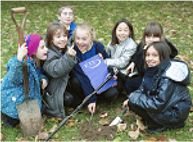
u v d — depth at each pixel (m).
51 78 2.23
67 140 2.06
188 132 2.08
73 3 5.40
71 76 2.33
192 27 3.95
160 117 2.02
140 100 2.02
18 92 2.12
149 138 2.04
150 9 4.84
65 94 2.31
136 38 3.63
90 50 2.34
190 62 2.95
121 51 2.41
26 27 4.25
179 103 2.02
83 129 2.15
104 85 2.30
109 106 2.39
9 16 4.78
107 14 4.71
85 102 2.18
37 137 2.09
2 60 3.21
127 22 2.40
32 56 2.14
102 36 3.73
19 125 2.21
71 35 2.53
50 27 2.21
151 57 2.00
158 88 2.00
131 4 5.16
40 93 2.22
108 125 2.18
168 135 2.05
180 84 2.03
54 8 5.15
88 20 4.45
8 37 3.89
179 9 4.73
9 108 2.12
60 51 2.25
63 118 2.25
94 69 2.31
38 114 2.10
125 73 2.41
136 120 2.20
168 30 3.85
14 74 2.05
